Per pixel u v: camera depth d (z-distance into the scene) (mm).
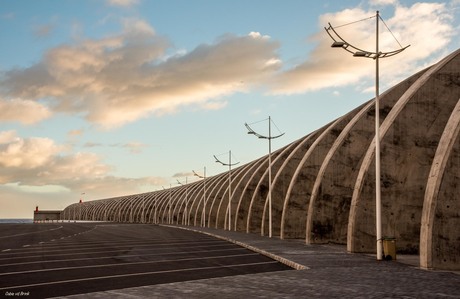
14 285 13953
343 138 29047
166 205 98625
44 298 11656
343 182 28969
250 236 40531
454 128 16969
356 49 19844
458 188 16531
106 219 137250
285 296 11195
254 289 12289
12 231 60938
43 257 23344
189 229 58812
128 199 129500
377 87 19672
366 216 22953
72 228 71250
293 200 35906
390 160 22156
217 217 63062
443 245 16359
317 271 15828
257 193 48469
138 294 11711
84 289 13086
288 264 19094
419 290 11906
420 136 22000
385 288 12242
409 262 18719
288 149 45344
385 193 22297
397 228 22312
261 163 56344
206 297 11203
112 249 28469
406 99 22219
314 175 35719
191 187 90500
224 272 16906
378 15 19719
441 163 16781
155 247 30047
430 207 16578
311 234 29219
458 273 15242
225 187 67312
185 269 17875
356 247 22953
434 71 22016
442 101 21766
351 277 14359
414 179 22156
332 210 29047
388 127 22188
